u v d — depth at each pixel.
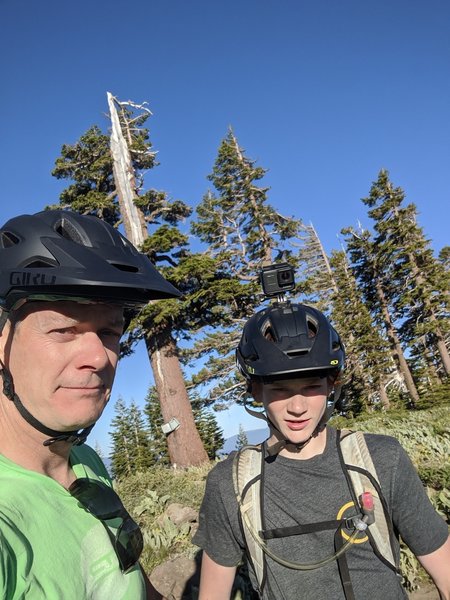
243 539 0.77
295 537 0.74
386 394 15.87
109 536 0.54
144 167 9.91
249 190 12.30
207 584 0.80
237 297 8.27
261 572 0.75
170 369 7.65
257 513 0.76
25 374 0.49
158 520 2.41
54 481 0.51
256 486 0.77
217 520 0.79
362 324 15.34
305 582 0.72
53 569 0.44
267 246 11.87
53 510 0.49
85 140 9.47
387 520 0.73
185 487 3.12
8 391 0.48
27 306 0.48
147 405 22.11
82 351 0.50
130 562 0.55
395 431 3.82
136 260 0.54
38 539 0.44
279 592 0.73
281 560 0.73
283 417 0.78
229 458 0.83
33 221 0.51
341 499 0.74
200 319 8.41
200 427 19.58
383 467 0.75
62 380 0.49
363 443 0.78
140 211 9.09
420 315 14.95
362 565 0.72
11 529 0.41
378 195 16.20
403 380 15.43
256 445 0.84
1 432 0.50
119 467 22.19
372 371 14.74
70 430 0.50
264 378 0.78
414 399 14.38
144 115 9.88
